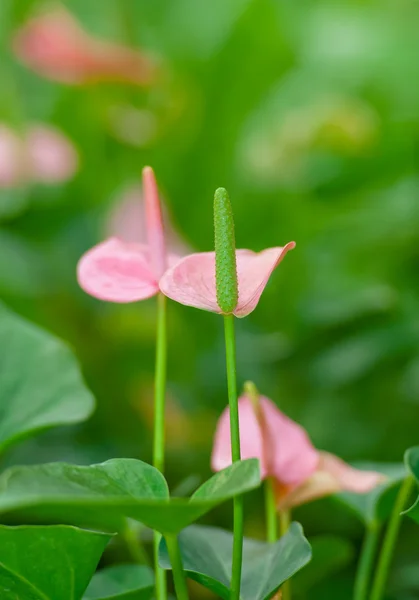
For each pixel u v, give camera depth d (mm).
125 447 1716
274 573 939
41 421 1012
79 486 891
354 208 1975
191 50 2180
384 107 2246
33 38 1818
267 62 2088
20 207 1977
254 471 872
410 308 1700
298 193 1984
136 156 2094
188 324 1853
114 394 1805
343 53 2330
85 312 1883
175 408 1730
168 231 1882
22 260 1873
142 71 1908
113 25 2441
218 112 2066
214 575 943
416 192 1875
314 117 1915
